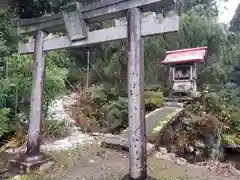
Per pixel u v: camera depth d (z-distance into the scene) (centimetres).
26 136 392
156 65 895
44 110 471
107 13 245
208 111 596
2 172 272
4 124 388
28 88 452
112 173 275
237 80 937
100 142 421
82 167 295
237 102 728
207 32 882
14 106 456
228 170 315
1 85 406
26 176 255
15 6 784
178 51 721
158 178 259
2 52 502
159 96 683
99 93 736
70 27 270
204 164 356
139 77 220
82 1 898
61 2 852
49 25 294
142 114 220
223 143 478
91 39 265
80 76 921
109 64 874
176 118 508
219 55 902
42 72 303
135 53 222
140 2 221
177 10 973
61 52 618
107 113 624
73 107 653
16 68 454
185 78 668
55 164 299
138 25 225
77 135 479
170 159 339
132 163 215
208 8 1038
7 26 586
